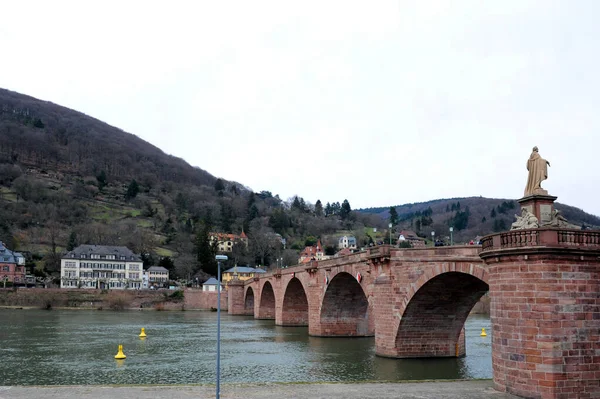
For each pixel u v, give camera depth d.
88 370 52.94
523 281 33.00
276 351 66.12
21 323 111.38
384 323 56.72
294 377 48.22
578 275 32.44
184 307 180.88
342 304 80.75
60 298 174.62
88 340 80.00
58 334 88.75
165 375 50.03
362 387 36.81
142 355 63.78
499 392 34.41
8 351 67.12
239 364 56.25
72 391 34.44
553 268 32.22
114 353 65.50
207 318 137.38
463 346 57.69
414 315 54.34
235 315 156.62
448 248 48.88
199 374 50.44
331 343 73.44
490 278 35.88
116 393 33.88
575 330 31.94
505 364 34.03
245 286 156.88
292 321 107.25
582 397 31.48
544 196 35.12
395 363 53.31
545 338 31.78
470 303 54.41
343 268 69.75
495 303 35.19
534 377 32.00
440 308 54.28
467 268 46.34
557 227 32.44
